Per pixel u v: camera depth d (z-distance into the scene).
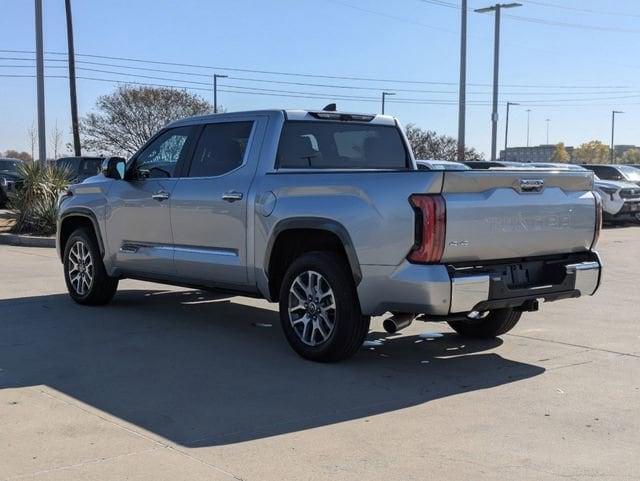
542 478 3.89
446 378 5.76
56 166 18.77
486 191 5.58
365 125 7.43
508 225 5.65
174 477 3.84
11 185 23.48
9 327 7.41
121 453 4.16
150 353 6.43
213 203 6.83
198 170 7.20
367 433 4.52
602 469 4.01
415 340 7.10
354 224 5.65
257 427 4.61
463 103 30.06
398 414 4.89
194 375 5.76
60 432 4.48
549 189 6.00
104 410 4.91
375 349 6.70
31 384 5.48
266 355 6.40
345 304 5.84
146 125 47.12
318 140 6.98
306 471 3.94
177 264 7.29
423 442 4.39
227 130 7.07
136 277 7.99
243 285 6.72
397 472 3.95
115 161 7.78
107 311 8.30
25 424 4.62
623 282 10.99
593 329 7.61
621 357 6.44
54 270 11.48
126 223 7.86
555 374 5.89
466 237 5.41
